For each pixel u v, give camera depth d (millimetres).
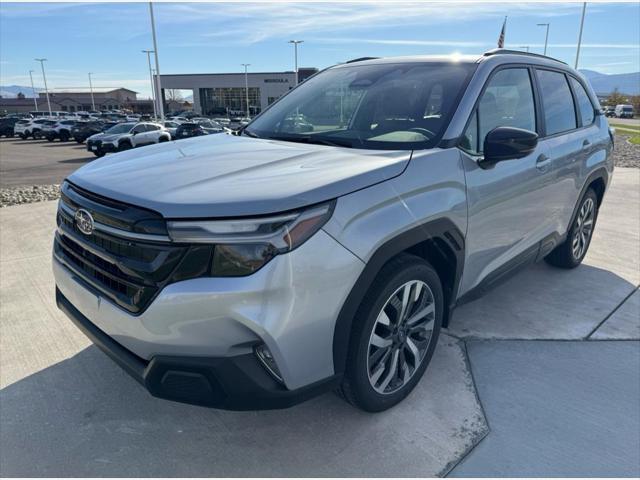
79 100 114312
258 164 2309
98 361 3014
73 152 25266
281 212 1859
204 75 76375
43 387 2756
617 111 76875
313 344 2012
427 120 2744
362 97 3117
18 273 4453
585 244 4605
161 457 2268
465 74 2934
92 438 2383
